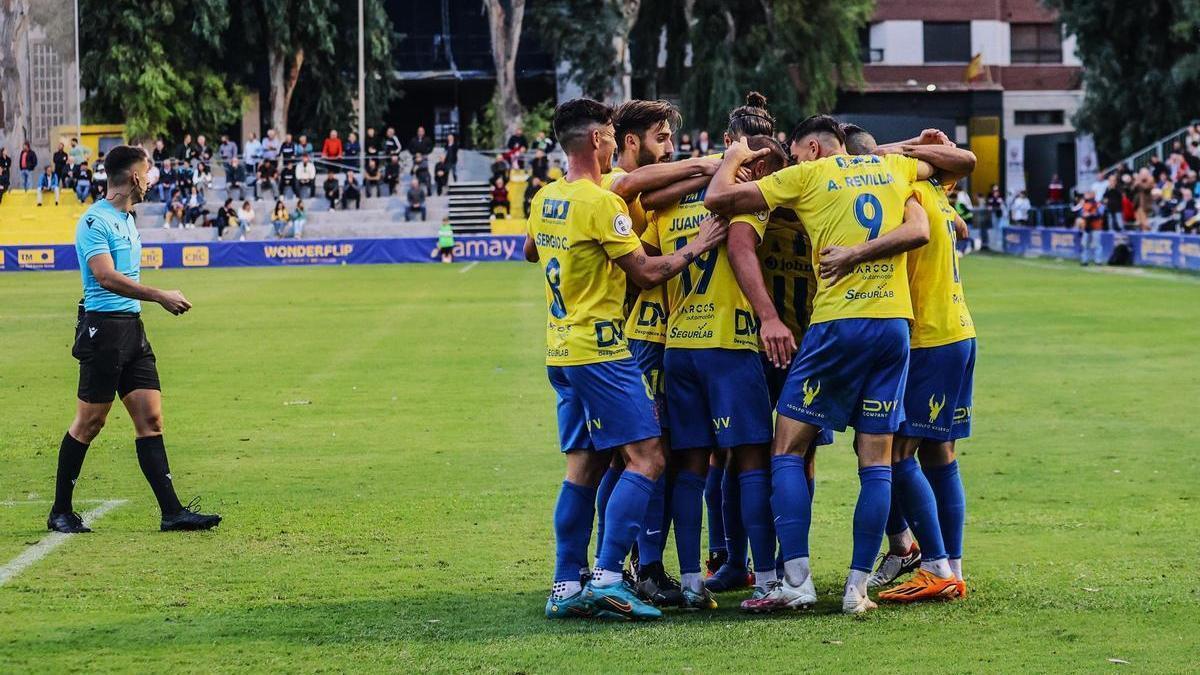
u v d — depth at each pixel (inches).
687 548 465.7
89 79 3528.5
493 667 390.9
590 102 452.4
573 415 455.5
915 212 450.3
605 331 444.5
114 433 848.3
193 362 1222.3
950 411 467.8
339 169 3501.5
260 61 3754.9
